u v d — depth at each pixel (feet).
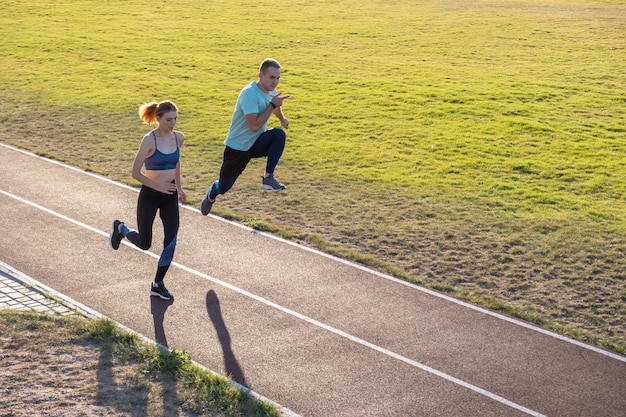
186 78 77.77
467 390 23.90
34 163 49.37
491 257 35.19
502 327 28.40
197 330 27.48
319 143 56.13
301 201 43.11
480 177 48.21
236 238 36.91
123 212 40.45
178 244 35.91
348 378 24.40
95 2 124.36
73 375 23.63
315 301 30.14
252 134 29.58
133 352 25.13
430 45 94.73
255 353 25.89
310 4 126.41
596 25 105.29
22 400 22.03
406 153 53.83
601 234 37.96
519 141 56.75
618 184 46.85
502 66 82.99
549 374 25.08
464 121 62.18
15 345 25.35
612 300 30.99
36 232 37.09
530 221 39.93
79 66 82.43
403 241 37.11
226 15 114.83
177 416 21.57
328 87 73.77
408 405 22.93
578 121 62.18
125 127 60.03
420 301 30.45
